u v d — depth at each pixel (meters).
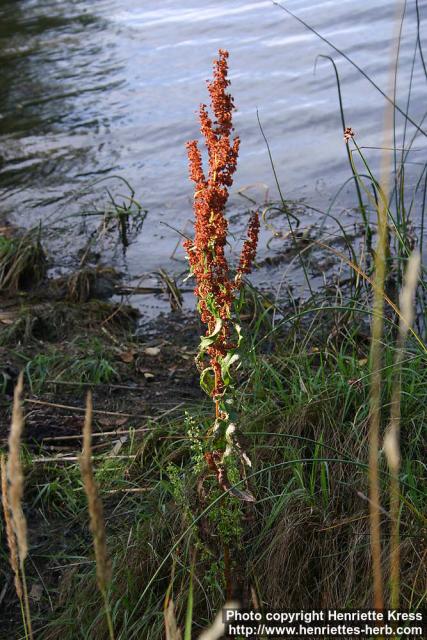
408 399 3.59
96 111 9.16
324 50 9.73
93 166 7.94
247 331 4.84
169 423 4.01
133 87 9.67
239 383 4.29
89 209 7.12
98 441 4.14
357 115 8.00
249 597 2.92
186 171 7.62
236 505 2.82
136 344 5.12
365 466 2.87
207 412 4.03
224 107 2.63
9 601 3.24
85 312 5.52
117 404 4.45
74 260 6.40
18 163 8.19
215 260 2.66
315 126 7.98
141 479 3.74
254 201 6.84
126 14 12.76
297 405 3.73
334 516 3.15
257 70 9.53
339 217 6.35
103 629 2.98
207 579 2.84
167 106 9.02
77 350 4.95
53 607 3.18
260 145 7.83
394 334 4.36
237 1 12.54
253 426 3.67
